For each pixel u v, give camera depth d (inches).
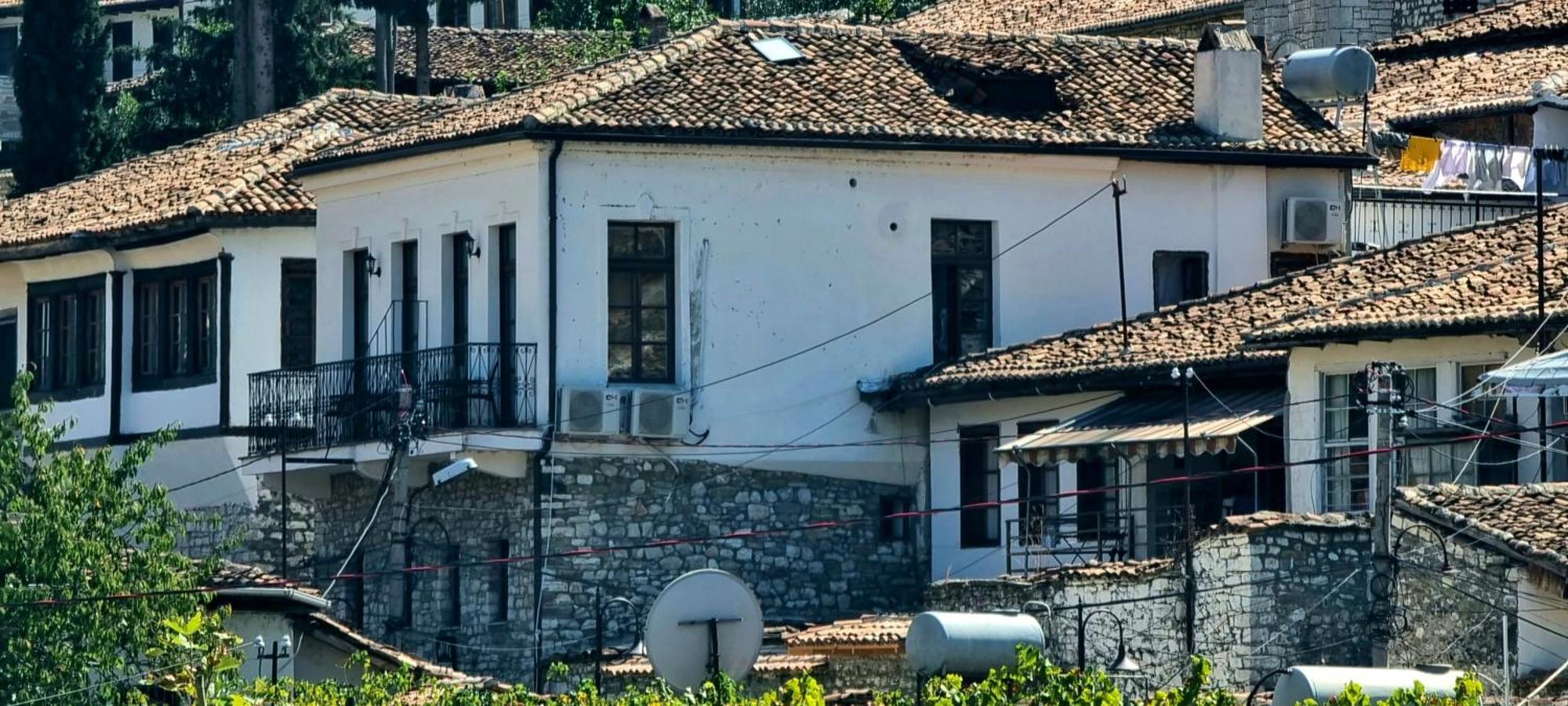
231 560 4259.4
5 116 7736.2
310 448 3949.3
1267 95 4121.6
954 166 3833.7
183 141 5915.4
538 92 3875.5
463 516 3757.4
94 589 2856.8
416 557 3831.2
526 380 3641.7
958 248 3850.9
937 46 4025.6
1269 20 5511.8
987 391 3612.2
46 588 2827.3
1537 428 2839.6
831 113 3789.4
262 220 4266.7
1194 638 2856.8
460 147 3730.3
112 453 4254.4
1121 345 3545.8
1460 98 4594.0
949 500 3757.4
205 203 4249.5
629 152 3678.6
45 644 2817.4
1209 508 3422.7
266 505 4247.0
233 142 4655.5
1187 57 4131.4
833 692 3112.7
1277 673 2536.9
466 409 3695.9
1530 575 2628.0
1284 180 4001.0
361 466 3875.5
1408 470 3117.6
